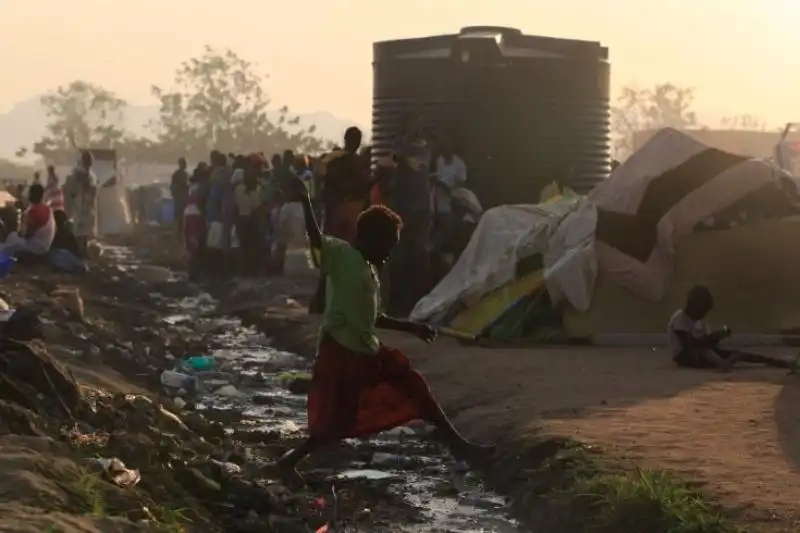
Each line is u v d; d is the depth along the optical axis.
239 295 26.02
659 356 15.77
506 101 23.58
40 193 25.91
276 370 16.45
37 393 10.00
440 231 22.16
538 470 9.74
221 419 12.67
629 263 17.17
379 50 24.69
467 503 9.70
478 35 23.94
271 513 8.90
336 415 9.43
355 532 8.77
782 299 17.34
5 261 21.52
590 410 11.48
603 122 24.80
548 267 17.41
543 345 17.11
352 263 9.36
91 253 33.50
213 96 152.25
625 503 8.27
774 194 17.28
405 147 21.00
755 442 9.91
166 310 24.34
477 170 23.50
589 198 17.47
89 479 7.60
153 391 13.77
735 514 7.89
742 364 14.84
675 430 10.43
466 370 14.72
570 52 24.16
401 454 11.38
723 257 17.33
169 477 8.73
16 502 6.89
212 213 30.62
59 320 16.98
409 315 20.09
